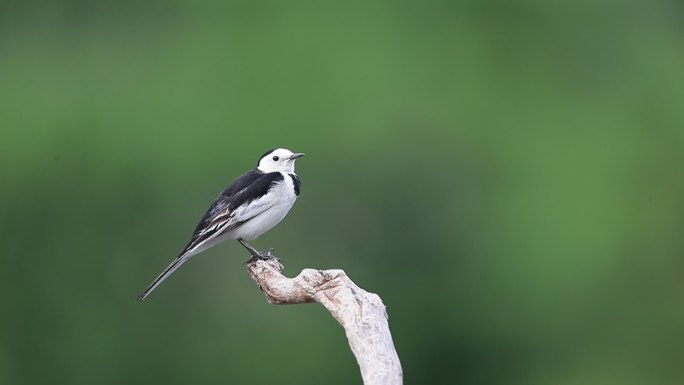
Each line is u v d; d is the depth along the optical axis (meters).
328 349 19.20
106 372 19.59
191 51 20.53
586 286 18.89
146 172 19.17
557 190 19.38
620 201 19.50
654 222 19.78
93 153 19.48
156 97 19.91
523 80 20.81
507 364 19.55
